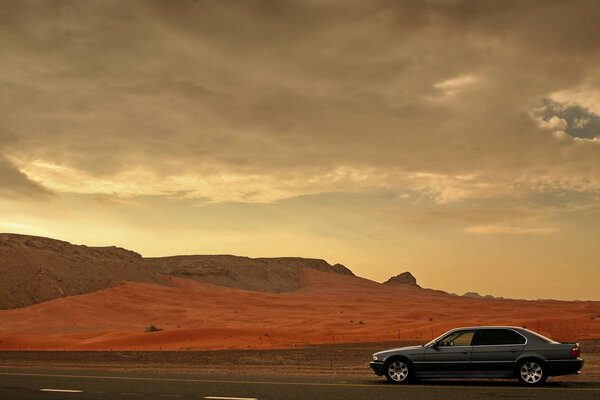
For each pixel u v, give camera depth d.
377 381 20.80
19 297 133.25
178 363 35.34
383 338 60.31
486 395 16.89
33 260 150.75
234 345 53.34
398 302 194.25
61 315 110.81
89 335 70.75
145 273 187.00
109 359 38.41
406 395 17.00
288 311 146.00
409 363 19.84
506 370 19.06
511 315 98.69
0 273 139.25
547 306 177.38
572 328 65.00
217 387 19.06
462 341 19.69
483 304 195.25
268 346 51.25
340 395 17.08
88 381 21.12
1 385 20.02
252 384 19.81
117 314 118.88
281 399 16.39
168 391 18.20
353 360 36.94
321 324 101.12
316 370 29.08
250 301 163.12
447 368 19.48
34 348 55.22
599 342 49.00
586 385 19.17
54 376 23.19
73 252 170.62
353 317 124.94
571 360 18.73
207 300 155.75
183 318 118.38
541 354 18.94
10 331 91.62
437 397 16.59
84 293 148.62
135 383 20.36
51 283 143.25
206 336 61.22
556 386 18.86
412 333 64.62
